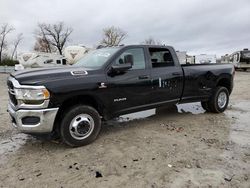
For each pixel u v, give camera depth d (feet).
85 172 12.20
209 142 15.87
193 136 17.06
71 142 15.02
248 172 11.94
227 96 24.17
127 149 14.87
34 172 12.36
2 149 15.38
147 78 18.12
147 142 15.98
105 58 17.10
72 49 85.10
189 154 14.01
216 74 22.90
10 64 184.03
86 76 15.38
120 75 16.84
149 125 19.93
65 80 14.55
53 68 15.97
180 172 11.98
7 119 22.38
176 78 19.93
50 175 12.02
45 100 13.85
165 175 11.73
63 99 14.37
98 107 16.30
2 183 11.43
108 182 11.26
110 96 16.30
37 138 17.15
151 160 13.33
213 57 113.09
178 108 26.30
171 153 14.17
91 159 13.62
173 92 19.92
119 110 16.99
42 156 14.20
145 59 18.48
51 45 240.73
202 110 25.29
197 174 11.78
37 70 15.33
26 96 13.80
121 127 19.47
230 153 14.14
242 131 18.16
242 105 28.25
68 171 12.36
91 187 10.91
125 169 12.40
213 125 19.72
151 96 18.52
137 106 17.89
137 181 11.28
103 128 19.22
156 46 19.39
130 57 17.53
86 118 15.39
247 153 14.12
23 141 16.71
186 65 21.11
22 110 13.92
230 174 11.76
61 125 14.70
